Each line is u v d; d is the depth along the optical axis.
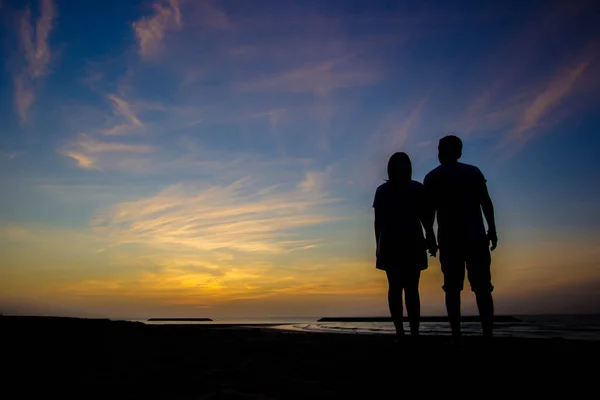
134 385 2.72
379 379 2.80
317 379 2.87
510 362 3.13
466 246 4.04
